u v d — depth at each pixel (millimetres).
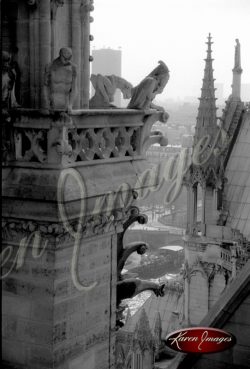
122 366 46500
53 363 17672
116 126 18781
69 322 18094
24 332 17953
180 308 55281
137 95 19422
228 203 50781
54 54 18547
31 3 17875
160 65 19625
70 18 19234
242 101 54125
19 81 18406
